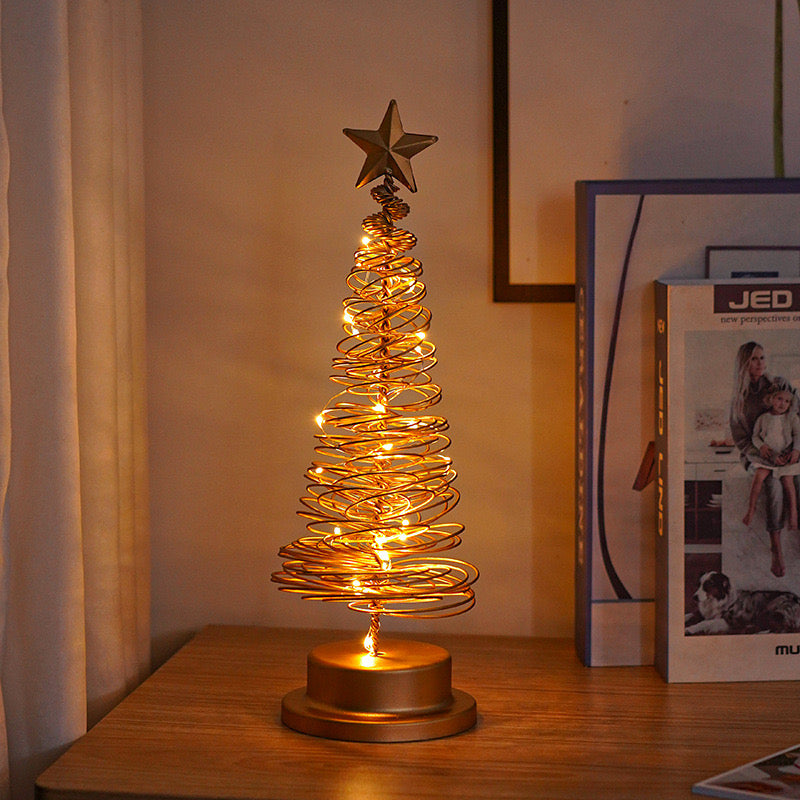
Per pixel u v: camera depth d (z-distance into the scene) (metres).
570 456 1.28
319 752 0.91
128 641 1.17
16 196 0.93
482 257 1.27
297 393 1.30
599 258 1.14
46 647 0.95
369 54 1.26
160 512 1.32
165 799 0.82
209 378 1.31
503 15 1.23
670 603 1.10
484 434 1.28
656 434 1.14
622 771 0.87
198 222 1.29
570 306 1.27
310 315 1.29
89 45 1.06
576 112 1.23
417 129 1.26
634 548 1.16
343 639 1.27
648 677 1.13
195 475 1.32
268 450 1.31
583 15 1.22
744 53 1.22
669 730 0.96
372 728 0.93
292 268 1.29
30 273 0.93
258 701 1.04
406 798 0.81
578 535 1.20
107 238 1.08
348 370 1.04
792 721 0.99
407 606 1.30
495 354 1.28
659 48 1.22
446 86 1.25
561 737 0.95
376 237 0.98
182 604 1.33
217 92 1.28
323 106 1.27
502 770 0.87
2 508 0.88
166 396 1.31
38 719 0.95
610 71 1.23
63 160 0.93
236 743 0.93
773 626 1.11
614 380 1.15
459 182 1.26
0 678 0.93
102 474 1.07
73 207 1.06
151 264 1.30
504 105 1.24
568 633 1.29
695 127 1.23
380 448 1.02
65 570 0.95
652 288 1.14
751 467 1.10
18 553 0.95
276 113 1.27
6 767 0.90
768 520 1.10
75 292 1.04
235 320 1.30
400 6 1.25
